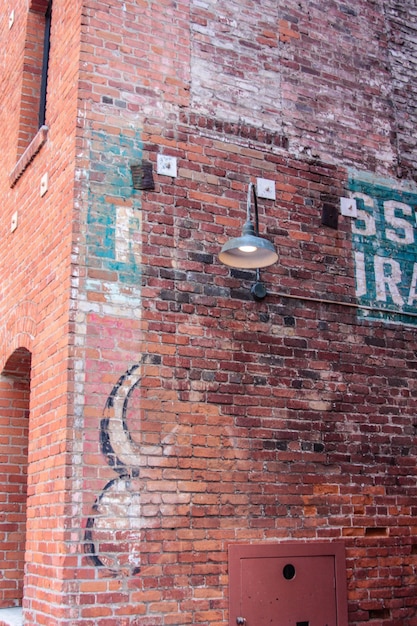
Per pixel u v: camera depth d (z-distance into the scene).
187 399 5.62
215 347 5.85
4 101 8.16
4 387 7.28
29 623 5.32
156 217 5.88
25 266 6.60
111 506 5.13
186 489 5.44
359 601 5.91
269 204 6.46
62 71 6.25
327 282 6.56
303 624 5.58
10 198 7.40
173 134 6.13
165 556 5.23
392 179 7.28
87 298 5.44
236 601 5.38
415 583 6.21
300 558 5.71
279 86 6.82
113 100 5.93
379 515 6.21
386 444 6.43
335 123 7.06
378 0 7.78
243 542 5.55
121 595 5.02
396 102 7.55
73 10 6.16
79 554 4.95
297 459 5.96
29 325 6.26
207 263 5.99
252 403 5.89
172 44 6.33
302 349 6.25
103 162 5.77
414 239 7.24
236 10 6.77
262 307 6.16
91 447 5.17
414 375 6.79
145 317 5.62
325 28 7.29
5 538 6.98
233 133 6.43
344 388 6.37
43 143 6.45
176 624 5.14
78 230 5.54
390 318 6.82
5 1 8.62
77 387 5.23
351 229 6.85
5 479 7.11
